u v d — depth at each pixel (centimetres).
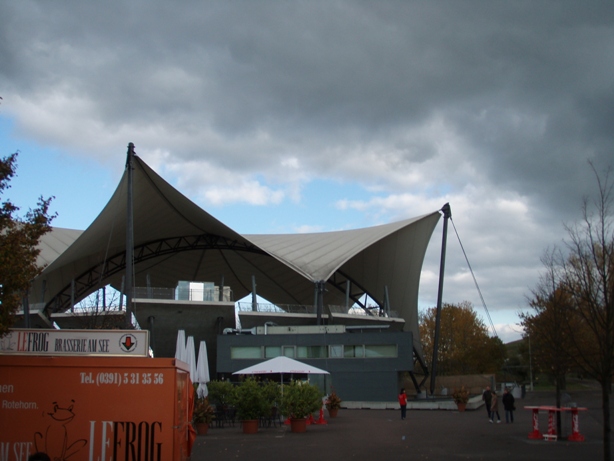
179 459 1020
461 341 8319
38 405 991
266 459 1467
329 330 4578
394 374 4356
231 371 4444
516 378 8369
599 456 1472
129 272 2930
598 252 1401
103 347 1052
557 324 1759
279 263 5916
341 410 3988
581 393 5362
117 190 4244
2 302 1205
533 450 1611
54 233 5706
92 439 988
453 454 1537
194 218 5284
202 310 4712
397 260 5747
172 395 1005
